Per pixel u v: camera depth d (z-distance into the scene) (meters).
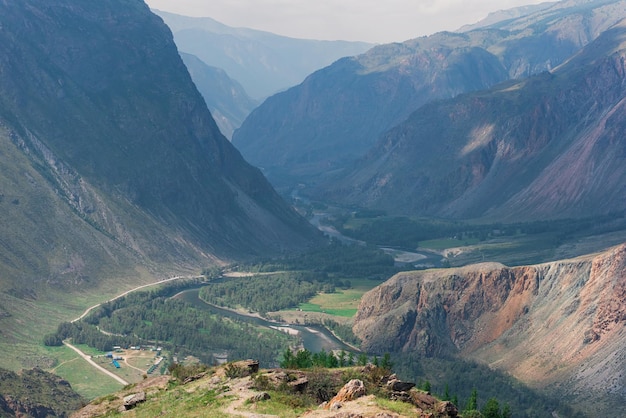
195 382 118.00
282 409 96.69
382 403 93.25
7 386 179.50
